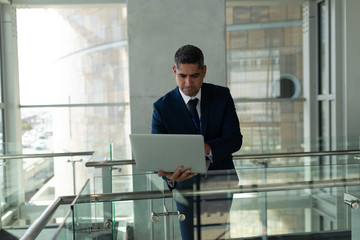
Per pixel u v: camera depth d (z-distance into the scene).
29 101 6.07
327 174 1.58
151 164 1.99
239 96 6.08
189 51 1.95
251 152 4.29
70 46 6.30
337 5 5.41
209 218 1.62
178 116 2.16
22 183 4.02
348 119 5.38
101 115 6.32
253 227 1.60
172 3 4.70
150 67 4.71
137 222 1.64
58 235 1.28
